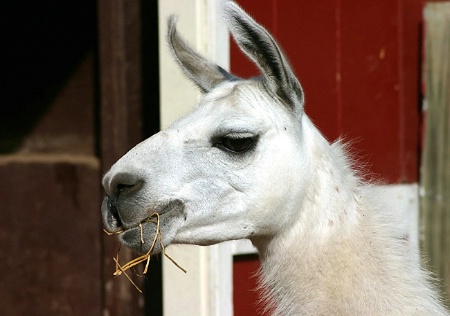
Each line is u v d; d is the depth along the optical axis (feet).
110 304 63.93
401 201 64.90
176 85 53.98
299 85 37.50
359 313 36.83
